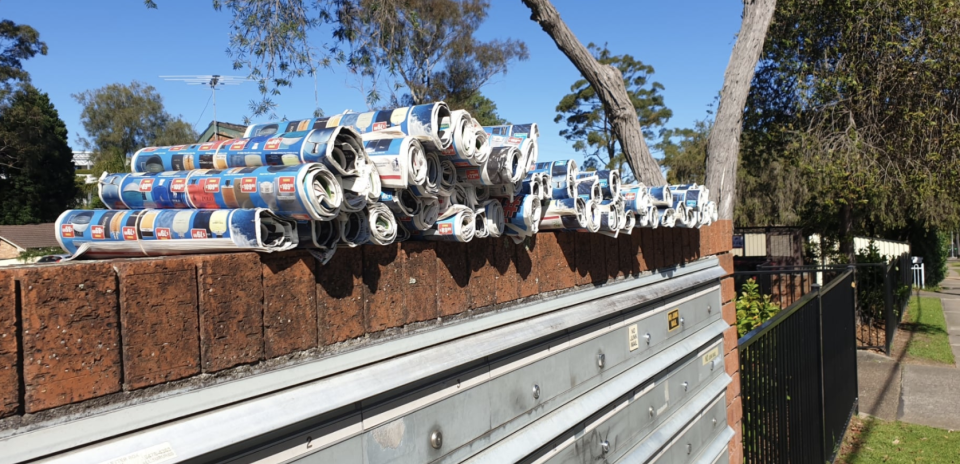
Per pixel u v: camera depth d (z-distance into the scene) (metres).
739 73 7.27
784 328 4.68
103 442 1.09
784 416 4.57
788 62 11.28
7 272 1.00
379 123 1.80
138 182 1.59
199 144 1.73
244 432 1.26
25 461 1.00
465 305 2.02
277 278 1.41
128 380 1.14
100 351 1.10
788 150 11.54
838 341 6.74
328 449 1.47
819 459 5.49
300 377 1.43
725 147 7.30
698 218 3.77
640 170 7.08
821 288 5.77
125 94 49.81
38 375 1.02
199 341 1.26
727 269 4.54
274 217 1.41
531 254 2.38
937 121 10.79
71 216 1.55
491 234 2.06
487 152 1.90
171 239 1.42
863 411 7.86
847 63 11.05
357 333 1.62
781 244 17.06
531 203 2.14
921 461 6.06
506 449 2.09
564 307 2.54
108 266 1.12
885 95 10.98
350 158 1.52
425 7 17.03
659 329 3.34
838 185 11.18
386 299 1.71
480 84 21.08
